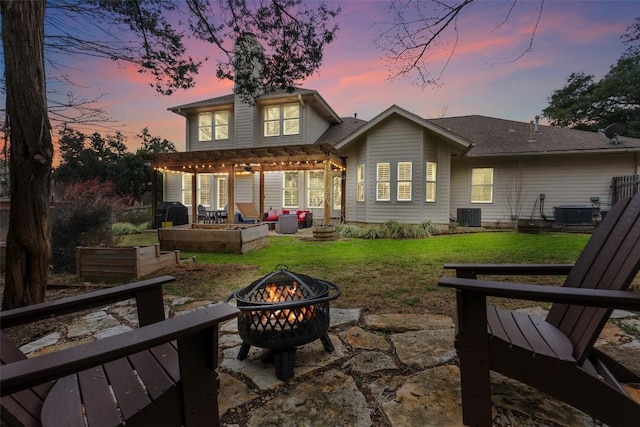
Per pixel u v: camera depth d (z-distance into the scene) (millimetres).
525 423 1507
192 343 1224
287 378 1937
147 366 1400
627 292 1285
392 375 1958
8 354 1338
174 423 1202
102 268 4816
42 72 3023
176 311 3262
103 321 3072
